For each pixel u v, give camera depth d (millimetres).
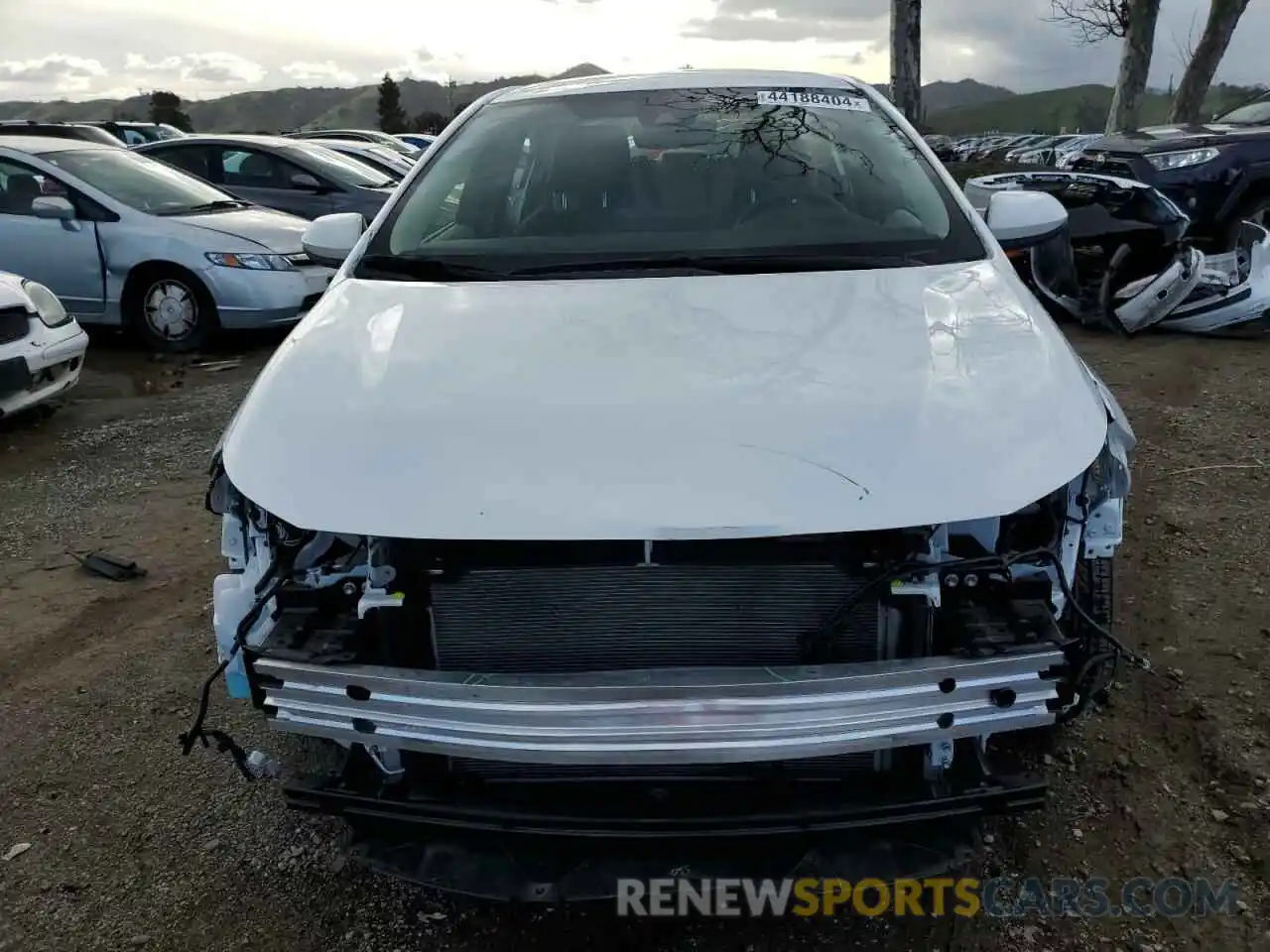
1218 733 2629
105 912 2219
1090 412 2012
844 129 3059
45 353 5414
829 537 1768
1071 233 7375
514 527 1723
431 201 2885
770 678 1664
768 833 1783
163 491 4684
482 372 2043
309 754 2592
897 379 1969
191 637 3361
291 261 7359
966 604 1837
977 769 1864
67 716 2928
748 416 1867
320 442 1922
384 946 2102
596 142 3018
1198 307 6867
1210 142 8438
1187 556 3611
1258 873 2199
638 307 2275
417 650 1871
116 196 7402
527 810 1839
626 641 1848
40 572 3865
